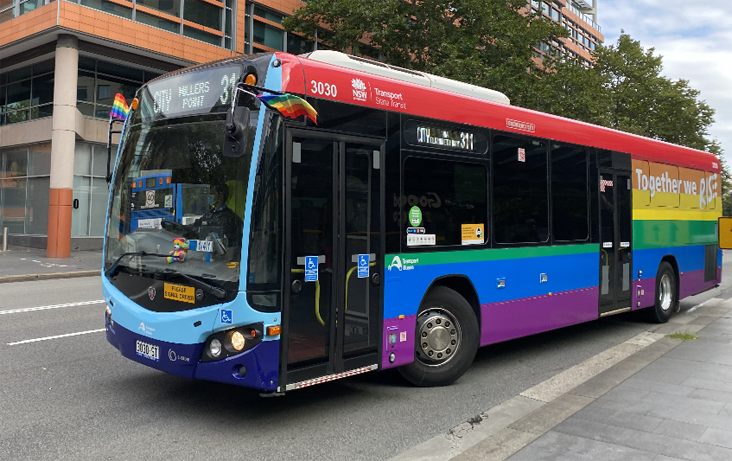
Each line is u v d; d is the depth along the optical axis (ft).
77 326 28.40
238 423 15.92
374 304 17.16
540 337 28.55
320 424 15.96
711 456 13.12
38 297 38.93
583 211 26.22
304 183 15.38
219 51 78.69
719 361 21.89
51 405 17.10
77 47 67.72
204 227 15.23
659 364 21.48
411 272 18.31
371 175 17.24
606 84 128.57
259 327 14.24
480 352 25.27
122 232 17.44
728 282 58.49
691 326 30.12
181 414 16.55
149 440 14.60
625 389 18.28
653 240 31.30
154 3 72.59
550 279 24.07
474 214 20.74
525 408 17.24
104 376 20.11
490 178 21.49
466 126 20.63
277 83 15.17
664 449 13.51
